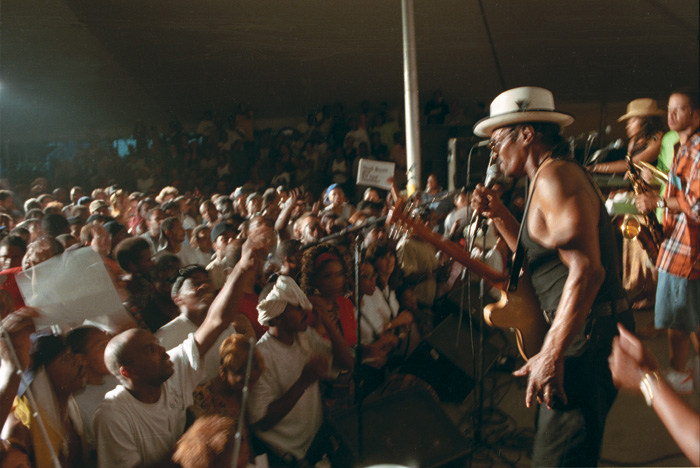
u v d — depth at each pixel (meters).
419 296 4.04
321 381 2.96
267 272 3.17
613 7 9.16
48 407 1.96
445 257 4.21
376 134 9.94
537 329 2.20
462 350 3.32
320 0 9.84
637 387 1.15
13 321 2.05
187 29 10.30
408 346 3.63
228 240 3.92
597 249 1.92
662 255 3.12
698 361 2.82
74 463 2.03
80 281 2.28
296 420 2.58
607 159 4.56
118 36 10.44
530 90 2.18
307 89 10.53
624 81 9.47
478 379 3.27
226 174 10.52
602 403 2.02
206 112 10.81
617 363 1.17
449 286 4.14
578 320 1.88
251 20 10.14
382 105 10.36
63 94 11.01
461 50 9.83
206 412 2.15
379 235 3.75
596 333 2.00
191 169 10.70
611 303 2.02
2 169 11.05
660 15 9.02
